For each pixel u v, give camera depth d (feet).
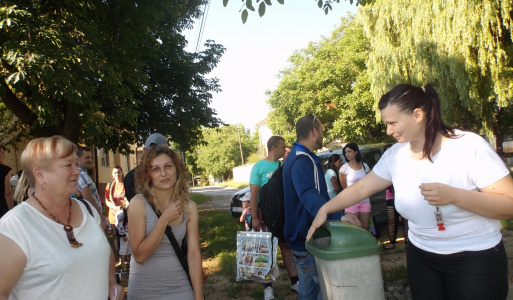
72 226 6.40
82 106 25.84
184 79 45.55
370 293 7.79
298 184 9.93
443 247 6.37
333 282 7.84
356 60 73.46
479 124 55.83
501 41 43.11
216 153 216.13
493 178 5.95
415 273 6.95
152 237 8.01
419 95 6.43
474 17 40.68
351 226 8.37
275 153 16.40
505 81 41.45
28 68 20.20
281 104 88.07
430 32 45.50
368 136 75.77
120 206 20.98
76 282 6.09
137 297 8.29
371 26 53.98
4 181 15.56
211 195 85.40
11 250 5.55
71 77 21.34
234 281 17.17
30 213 6.01
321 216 7.99
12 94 30.42
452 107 46.75
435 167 6.37
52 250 5.92
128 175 12.89
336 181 19.61
